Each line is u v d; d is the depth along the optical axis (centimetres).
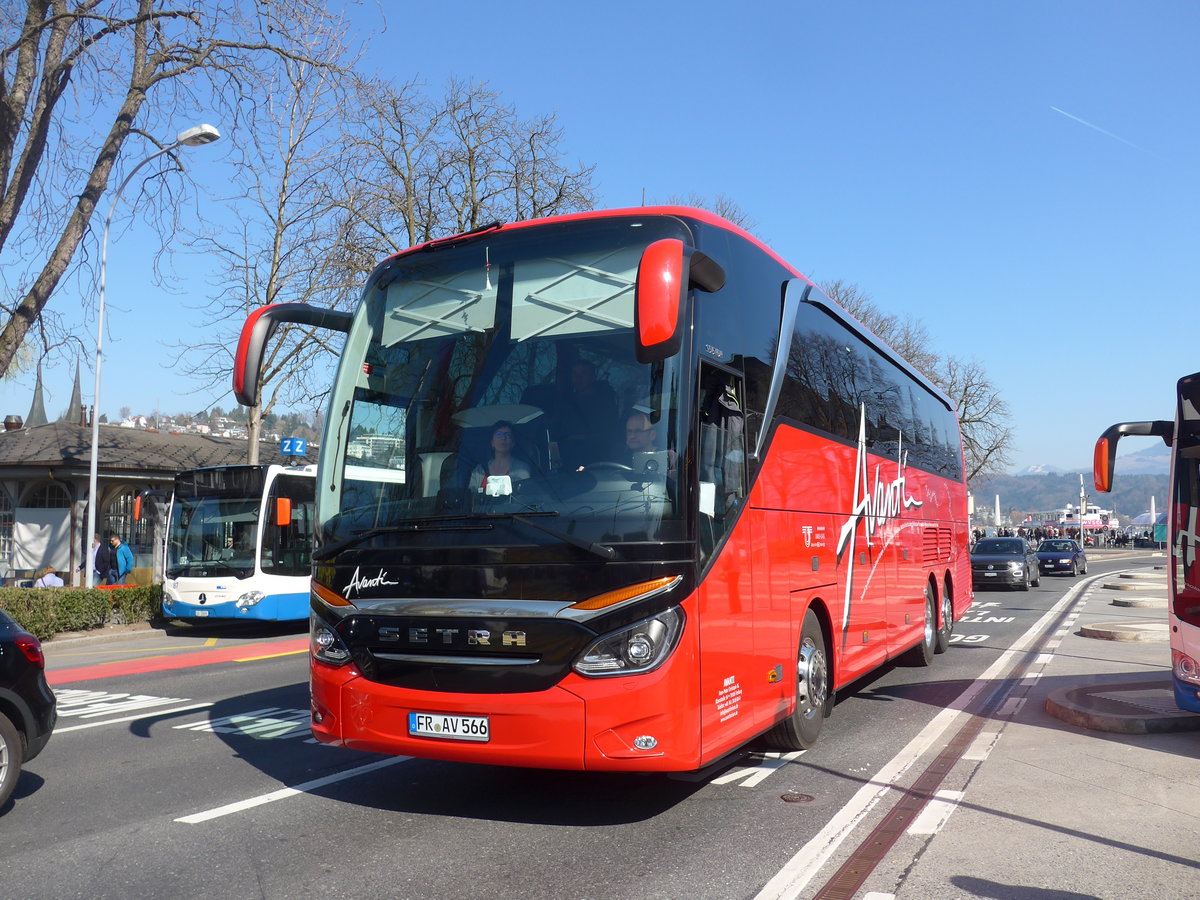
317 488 650
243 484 2027
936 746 804
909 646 1162
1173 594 795
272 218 2775
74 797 687
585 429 583
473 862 534
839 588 869
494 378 618
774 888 482
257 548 1992
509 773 738
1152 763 725
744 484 661
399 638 582
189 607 2002
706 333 616
